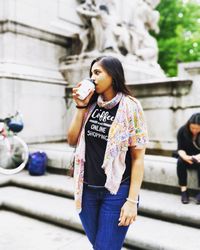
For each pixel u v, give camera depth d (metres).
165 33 20.52
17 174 5.62
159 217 3.86
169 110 6.42
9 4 6.55
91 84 1.99
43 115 7.11
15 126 5.10
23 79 6.59
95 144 2.06
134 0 9.12
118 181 1.97
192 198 4.12
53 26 7.57
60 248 3.41
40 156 5.58
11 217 4.34
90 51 7.85
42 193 4.95
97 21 7.81
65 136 7.74
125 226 2.04
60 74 7.82
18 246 3.45
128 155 2.06
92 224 2.14
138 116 2.01
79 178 2.10
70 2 8.11
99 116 2.06
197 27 20.67
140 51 8.84
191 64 6.23
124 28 8.33
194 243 3.18
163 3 20.11
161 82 6.40
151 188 4.57
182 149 4.09
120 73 2.06
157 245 3.21
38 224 4.11
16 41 6.75
